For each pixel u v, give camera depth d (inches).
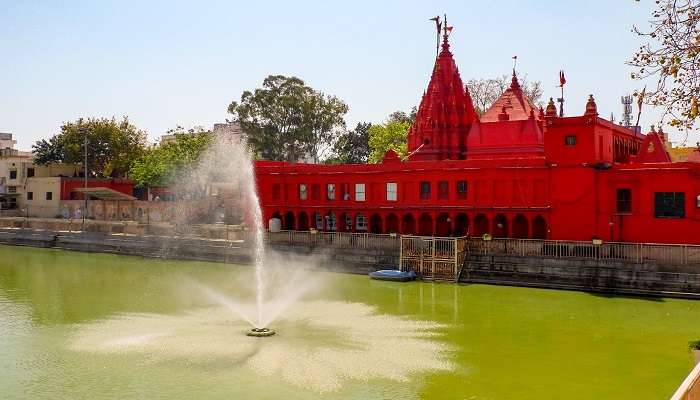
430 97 2309.3
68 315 1296.8
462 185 1854.1
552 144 1681.8
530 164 1724.9
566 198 1658.5
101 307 1381.6
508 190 1766.7
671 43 757.3
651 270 1443.2
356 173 2054.6
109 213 3024.1
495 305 1376.7
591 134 1627.7
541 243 1590.8
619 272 1476.4
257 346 1049.5
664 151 1841.8
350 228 2098.9
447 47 2324.1
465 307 1358.3
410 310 1332.4
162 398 809.5
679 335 1111.6
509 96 2278.5
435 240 1724.9
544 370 922.7
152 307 1378.0
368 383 868.0
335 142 3622.0
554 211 1678.2
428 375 901.8
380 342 1075.9
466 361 966.4
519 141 2066.9
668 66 757.9
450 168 1862.7
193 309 1353.3
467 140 2170.3
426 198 1924.2
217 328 1175.0
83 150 3528.5
